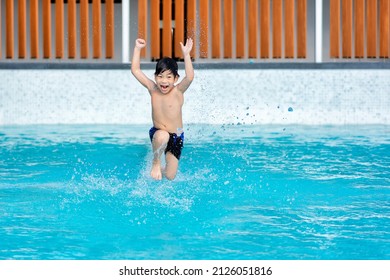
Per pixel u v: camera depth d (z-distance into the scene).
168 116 16.27
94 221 13.23
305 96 30.34
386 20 32.22
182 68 30.47
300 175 18.30
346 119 30.36
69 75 30.64
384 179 17.78
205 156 21.47
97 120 30.66
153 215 13.73
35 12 32.38
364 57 33.38
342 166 19.77
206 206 14.52
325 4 38.00
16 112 30.66
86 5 32.22
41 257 10.94
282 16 33.72
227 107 30.30
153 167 15.98
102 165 19.92
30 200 15.18
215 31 31.92
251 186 16.75
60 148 23.30
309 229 12.64
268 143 24.45
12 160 20.94
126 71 30.52
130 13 37.25
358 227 12.77
